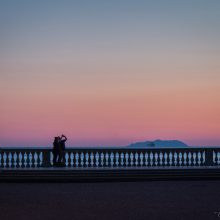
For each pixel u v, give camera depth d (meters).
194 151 46.94
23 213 26.14
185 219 24.62
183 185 38.62
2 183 40.66
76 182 41.34
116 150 46.66
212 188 36.62
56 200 30.69
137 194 33.31
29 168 44.00
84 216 25.28
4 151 45.47
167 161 46.97
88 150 46.28
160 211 26.73
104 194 33.38
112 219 24.52
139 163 46.75
